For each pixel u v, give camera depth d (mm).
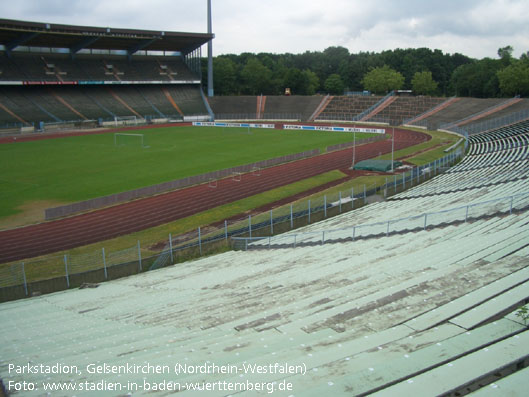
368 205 36469
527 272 9648
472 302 8461
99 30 96812
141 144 76562
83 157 64125
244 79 153250
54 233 33406
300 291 13516
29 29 88375
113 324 13500
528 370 5387
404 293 9555
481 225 18594
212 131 95625
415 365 5973
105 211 38812
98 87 112250
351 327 8312
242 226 30688
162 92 120688
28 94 99500
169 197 43250
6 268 26797
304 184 47844
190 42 119062
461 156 58625
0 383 8688
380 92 149625
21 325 15273
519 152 51125
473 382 5441
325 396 5352
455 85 147750
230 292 15562
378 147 73062
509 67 113500
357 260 16938
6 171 54594
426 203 30984
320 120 117688
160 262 25922
